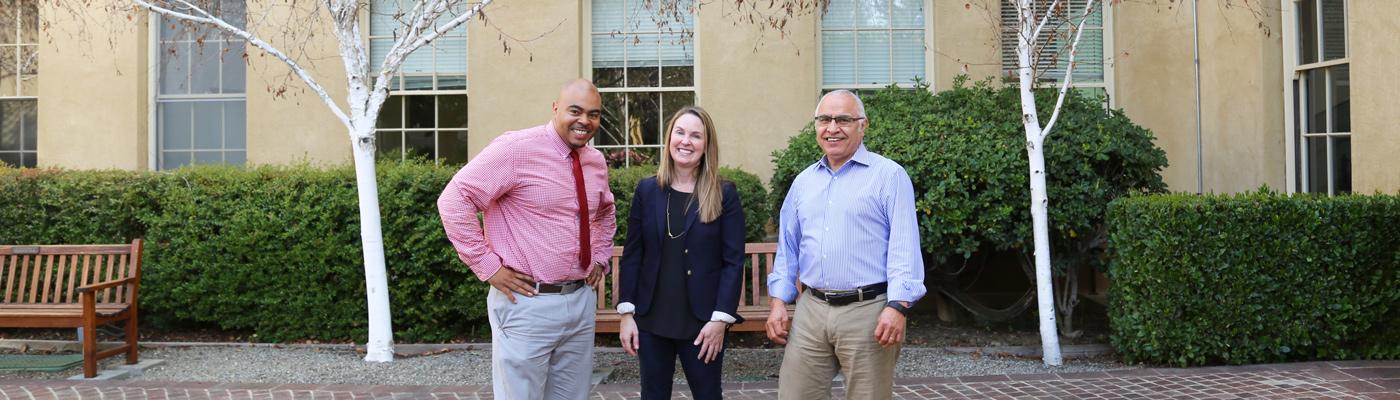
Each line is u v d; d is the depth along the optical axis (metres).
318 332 7.37
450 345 7.17
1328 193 7.55
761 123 8.73
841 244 3.61
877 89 8.90
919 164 6.70
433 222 7.11
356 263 7.22
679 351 4.04
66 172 7.78
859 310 3.58
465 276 7.24
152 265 7.40
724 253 4.04
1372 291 6.20
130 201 7.51
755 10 8.70
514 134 3.71
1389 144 6.68
